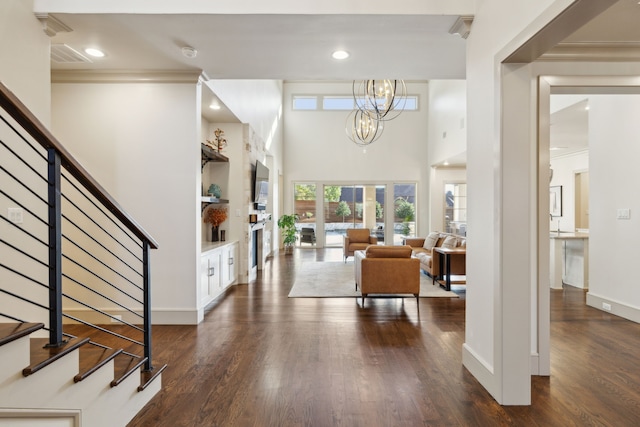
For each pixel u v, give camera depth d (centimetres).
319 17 274
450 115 898
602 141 442
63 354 164
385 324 383
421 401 228
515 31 207
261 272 694
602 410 218
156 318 383
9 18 241
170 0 268
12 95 138
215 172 583
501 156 223
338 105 1106
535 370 265
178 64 364
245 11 269
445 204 1075
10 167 237
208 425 202
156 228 384
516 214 223
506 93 222
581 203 799
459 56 346
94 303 382
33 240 251
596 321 394
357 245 826
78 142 383
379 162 1095
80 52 334
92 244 379
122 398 204
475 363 259
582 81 265
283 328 370
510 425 203
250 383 251
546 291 265
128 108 381
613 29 246
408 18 273
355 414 213
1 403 141
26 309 248
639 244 391
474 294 265
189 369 273
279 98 1019
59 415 165
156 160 383
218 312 429
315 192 1100
